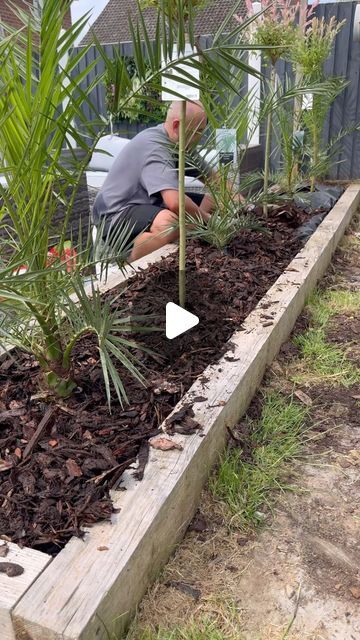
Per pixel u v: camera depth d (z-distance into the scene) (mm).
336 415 1893
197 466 1404
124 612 1101
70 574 1037
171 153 2871
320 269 2982
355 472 1630
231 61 1476
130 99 1386
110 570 1047
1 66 1221
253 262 2811
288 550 1362
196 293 2334
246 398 1822
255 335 2002
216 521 1432
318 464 1663
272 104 2955
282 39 3031
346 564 1325
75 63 1285
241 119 2932
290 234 3326
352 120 5398
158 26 1333
